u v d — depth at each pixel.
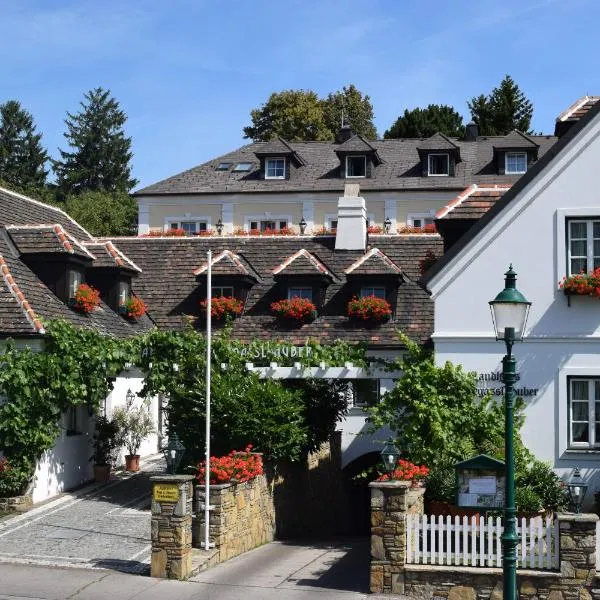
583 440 20.19
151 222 48.28
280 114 71.12
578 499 15.30
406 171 48.00
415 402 20.11
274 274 28.02
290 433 22.16
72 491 24.86
